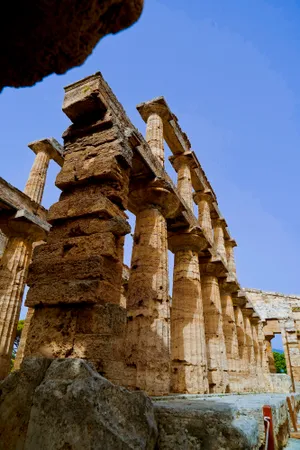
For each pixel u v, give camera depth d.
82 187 6.91
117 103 8.20
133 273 9.36
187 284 12.45
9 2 2.26
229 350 16.88
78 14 2.38
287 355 29.61
